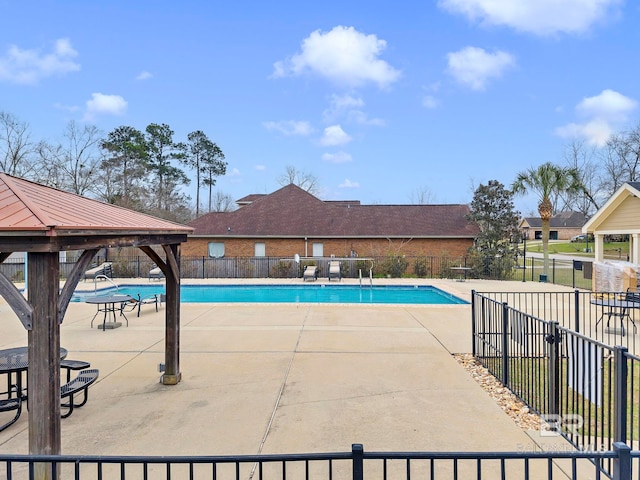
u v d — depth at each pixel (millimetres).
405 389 5461
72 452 3863
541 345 7445
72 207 4105
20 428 4488
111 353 7406
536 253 39531
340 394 5305
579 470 3490
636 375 5934
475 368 6355
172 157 44531
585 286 17250
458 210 26469
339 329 9258
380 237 23938
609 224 14891
